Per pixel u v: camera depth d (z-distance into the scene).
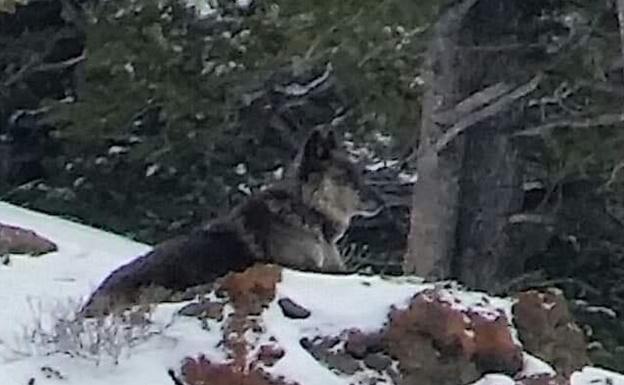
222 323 7.55
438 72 18.20
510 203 19.50
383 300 7.98
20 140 26.22
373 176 20.19
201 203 22.25
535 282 21.12
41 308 8.16
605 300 21.86
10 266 9.80
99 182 23.11
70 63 23.78
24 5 24.78
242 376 7.20
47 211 23.58
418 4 17.72
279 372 7.29
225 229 9.14
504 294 18.98
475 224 19.05
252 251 9.12
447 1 17.83
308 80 20.81
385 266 22.33
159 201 22.67
